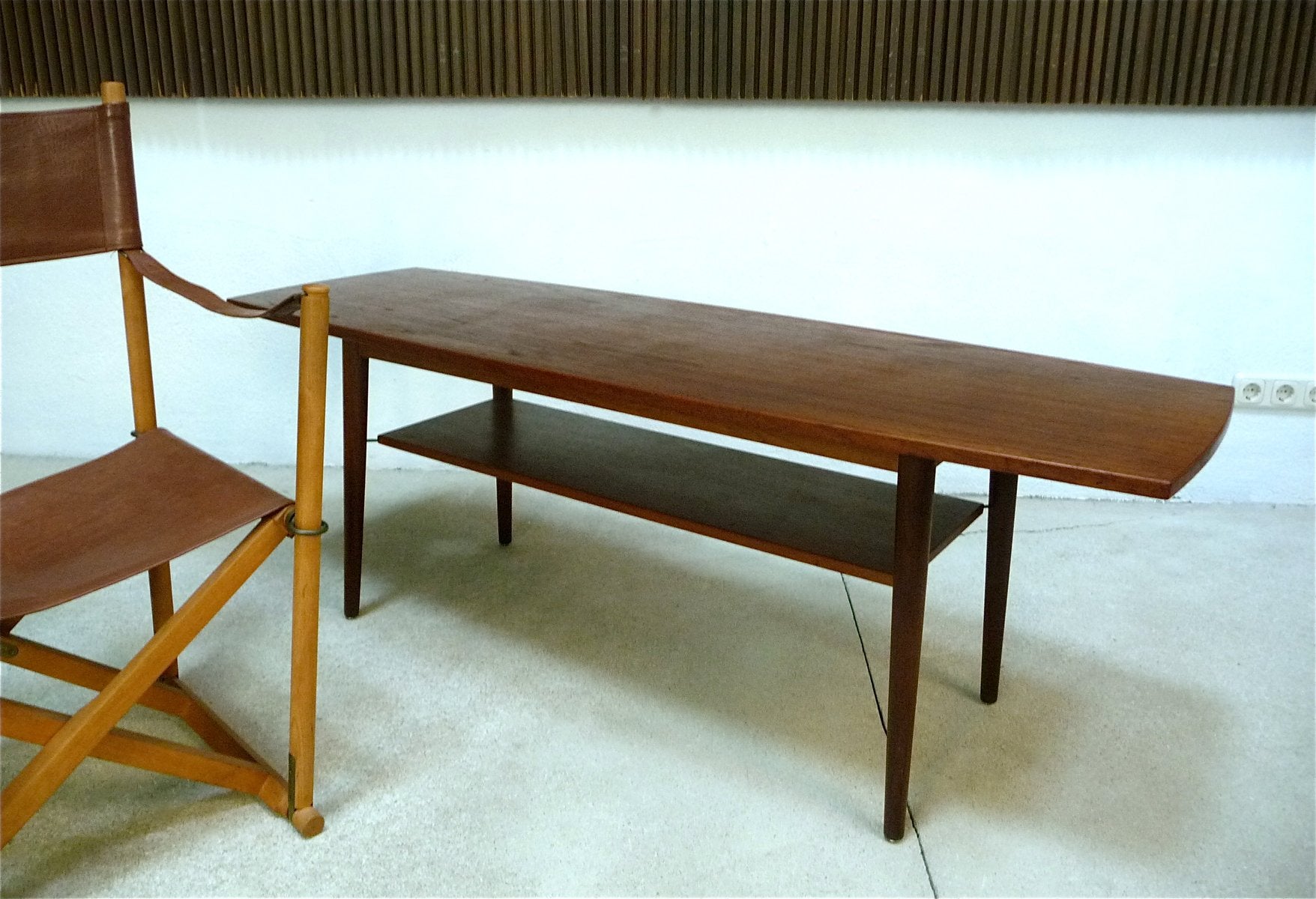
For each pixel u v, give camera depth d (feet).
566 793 5.54
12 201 5.37
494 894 4.82
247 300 6.71
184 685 6.33
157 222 9.75
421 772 5.69
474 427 7.26
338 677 6.59
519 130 9.38
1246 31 8.39
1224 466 9.72
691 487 6.14
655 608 7.62
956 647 7.11
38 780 4.50
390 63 9.04
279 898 4.77
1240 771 5.81
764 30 8.66
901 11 8.55
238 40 9.00
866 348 6.08
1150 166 8.95
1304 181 8.85
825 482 6.29
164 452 5.74
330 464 10.44
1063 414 4.83
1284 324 9.25
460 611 7.48
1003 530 5.98
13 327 9.98
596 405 5.31
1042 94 8.68
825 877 4.98
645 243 9.62
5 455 10.32
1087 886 4.93
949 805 5.51
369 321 6.47
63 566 4.73
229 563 4.84
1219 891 4.90
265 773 5.36
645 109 9.22
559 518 9.25
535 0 8.79
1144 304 9.33
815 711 6.34
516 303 7.13
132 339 5.89
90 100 9.41
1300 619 7.54
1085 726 6.22
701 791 5.58
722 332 6.40
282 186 9.63
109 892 4.78
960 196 9.20
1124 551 8.70
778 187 9.32
